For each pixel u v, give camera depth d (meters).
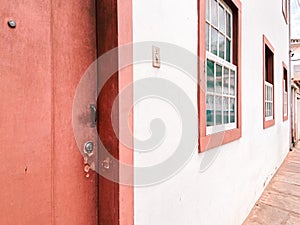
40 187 0.84
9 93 0.75
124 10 1.00
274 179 4.48
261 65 3.63
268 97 4.46
